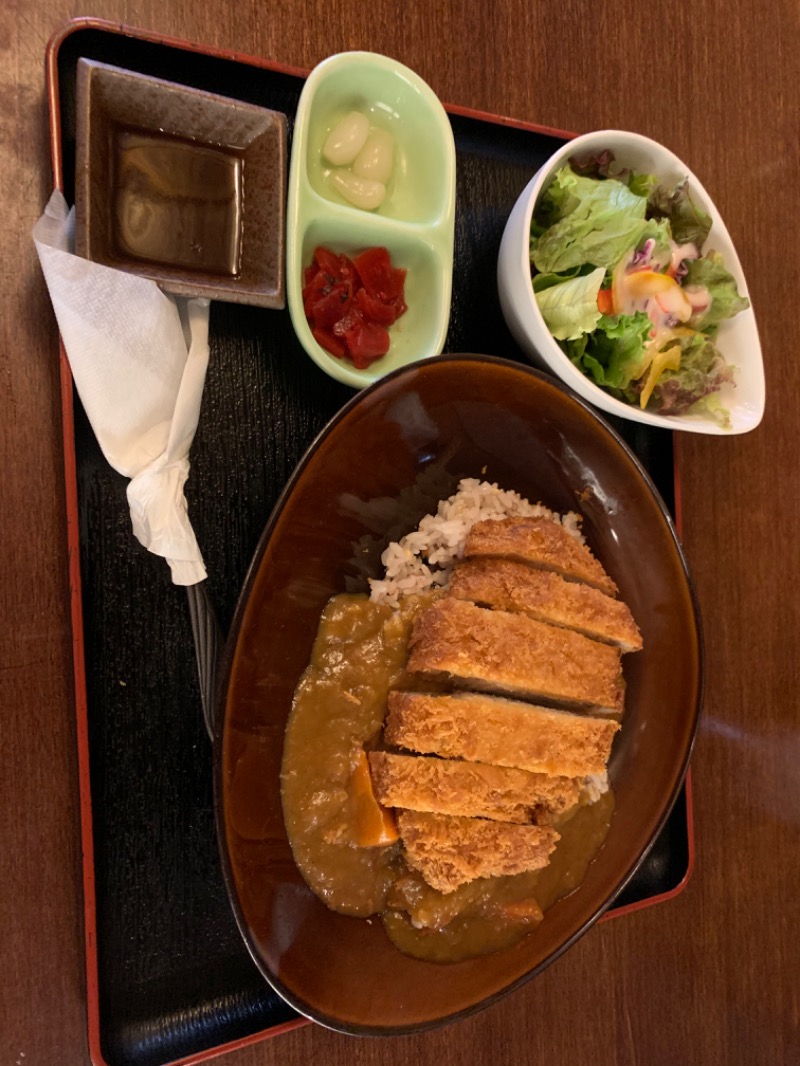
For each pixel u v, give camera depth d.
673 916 0.46
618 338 0.38
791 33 0.49
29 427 0.34
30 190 0.34
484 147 0.42
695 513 0.46
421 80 0.37
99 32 0.34
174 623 0.36
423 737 0.36
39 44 0.35
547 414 0.38
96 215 0.33
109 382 0.33
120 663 0.35
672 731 0.40
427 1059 0.40
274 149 0.35
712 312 0.40
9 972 0.33
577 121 0.44
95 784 0.34
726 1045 0.46
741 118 0.48
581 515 0.43
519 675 0.37
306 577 0.37
